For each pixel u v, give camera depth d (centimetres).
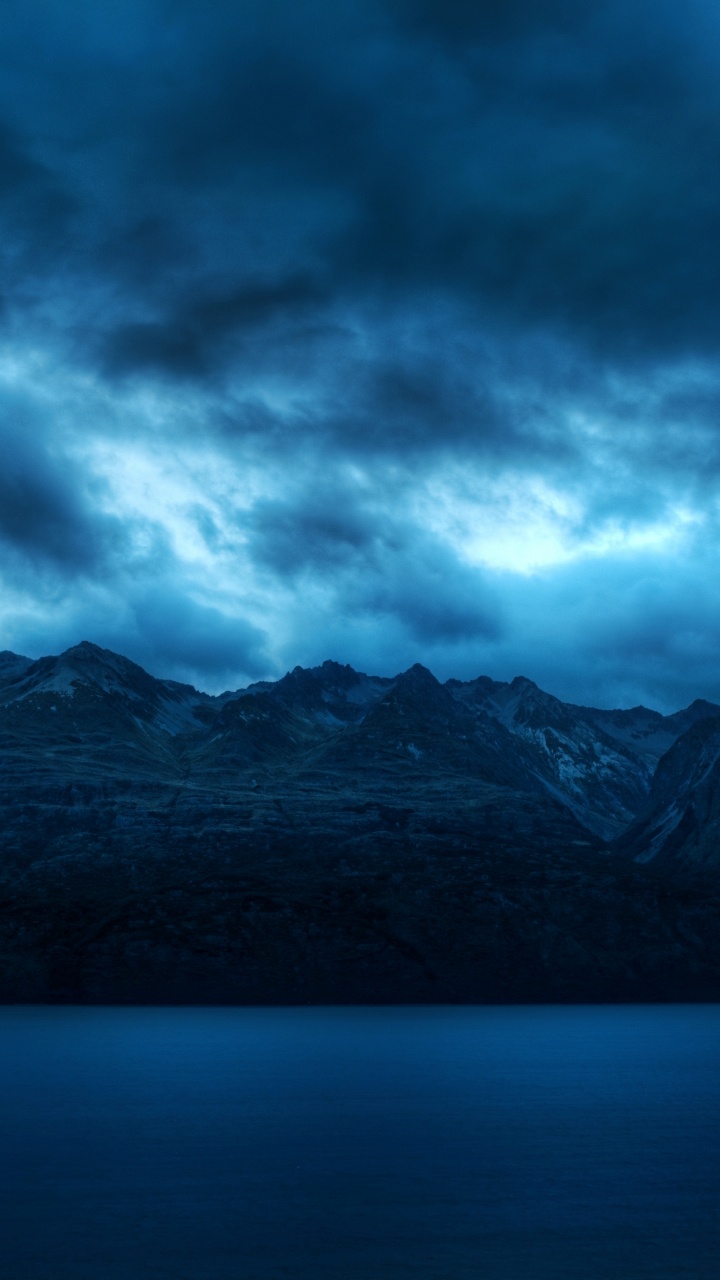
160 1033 17912
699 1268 4922
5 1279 4766
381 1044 16138
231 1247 5269
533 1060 13962
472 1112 9594
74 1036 17288
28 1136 8325
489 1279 4759
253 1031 18375
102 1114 9469
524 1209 5969
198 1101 10288
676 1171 6925
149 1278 4778
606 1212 5897
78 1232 5547
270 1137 8269
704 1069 12988
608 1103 10169
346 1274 4841
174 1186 6562
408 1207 6028
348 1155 7519
